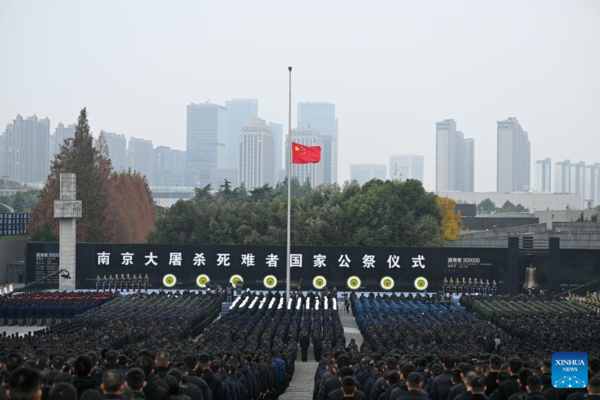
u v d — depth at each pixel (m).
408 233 109.88
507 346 41.94
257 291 87.25
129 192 143.75
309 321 59.44
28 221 131.38
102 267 87.19
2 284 96.19
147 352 22.22
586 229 115.00
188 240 113.62
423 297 77.12
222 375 21.14
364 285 87.00
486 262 85.94
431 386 19.67
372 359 25.61
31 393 10.98
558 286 86.06
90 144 123.00
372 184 121.06
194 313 61.06
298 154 74.75
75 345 36.19
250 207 117.25
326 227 110.25
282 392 35.97
